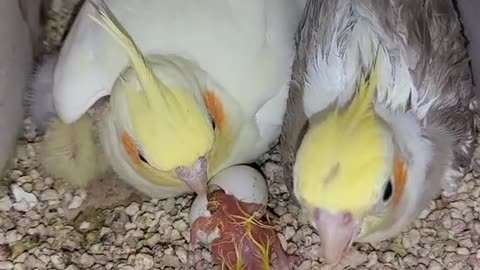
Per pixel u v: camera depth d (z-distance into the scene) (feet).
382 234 0.61
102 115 0.66
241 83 0.63
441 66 0.62
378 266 0.68
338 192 0.54
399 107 0.60
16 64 0.71
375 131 0.55
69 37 0.66
